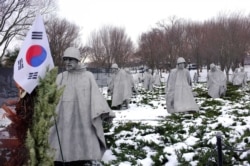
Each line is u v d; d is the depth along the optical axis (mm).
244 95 20375
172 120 10297
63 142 5262
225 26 48156
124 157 6098
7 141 3863
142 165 5746
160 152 6270
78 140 5367
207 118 10250
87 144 5328
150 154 6363
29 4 39406
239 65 51062
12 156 3854
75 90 5445
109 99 18547
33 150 3475
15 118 3852
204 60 54719
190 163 5691
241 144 6473
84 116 5367
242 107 12938
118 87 14922
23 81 3844
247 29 48000
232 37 45719
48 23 41781
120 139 7461
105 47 56781
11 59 28281
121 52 57031
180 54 54281
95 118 5355
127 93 14805
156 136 7645
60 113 5344
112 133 7977
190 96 12047
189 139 7266
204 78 50781
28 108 3891
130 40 62688
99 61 56156
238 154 5895
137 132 8109
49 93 3625
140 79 45156
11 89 9320
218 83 19062
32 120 3758
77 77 5527
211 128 8312
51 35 42219
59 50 41094
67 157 5242
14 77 3891
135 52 65875
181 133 8055
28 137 3492
